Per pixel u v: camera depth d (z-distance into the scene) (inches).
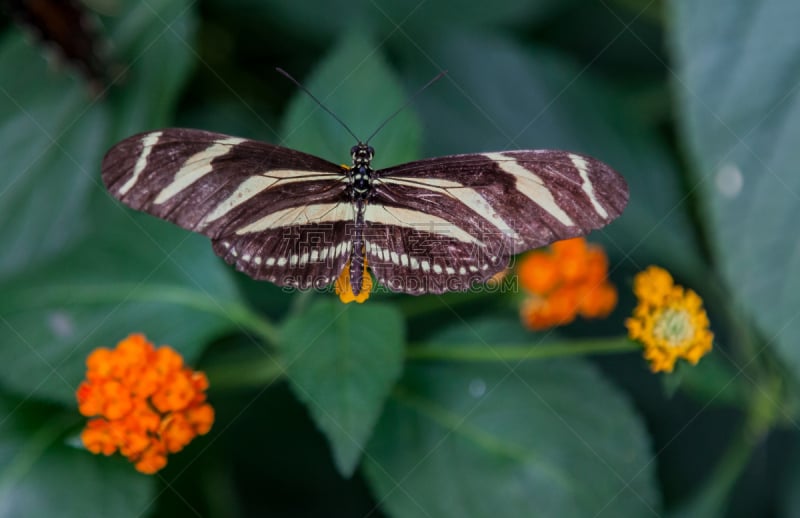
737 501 16.4
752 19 14.3
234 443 16.1
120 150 13.9
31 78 16.1
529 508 14.8
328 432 14.0
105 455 14.5
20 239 15.7
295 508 16.2
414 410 15.1
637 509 14.8
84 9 15.5
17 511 14.3
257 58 16.9
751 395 15.7
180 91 16.3
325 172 14.5
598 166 14.0
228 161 14.2
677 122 16.2
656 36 17.4
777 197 14.2
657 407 16.6
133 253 15.1
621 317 16.8
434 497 14.8
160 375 14.2
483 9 17.2
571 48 17.5
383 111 15.2
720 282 16.3
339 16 16.9
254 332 15.4
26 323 14.7
